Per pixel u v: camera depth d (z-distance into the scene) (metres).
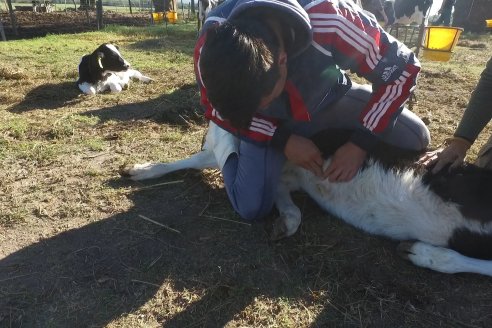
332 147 2.32
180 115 4.01
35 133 3.61
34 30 12.09
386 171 2.19
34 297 1.90
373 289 1.98
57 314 1.82
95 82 5.01
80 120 3.93
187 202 2.59
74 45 8.43
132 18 16.25
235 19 1.51
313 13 1.79
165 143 3.44
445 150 2.19
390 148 2.27
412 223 2.16
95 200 2.59
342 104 2.35
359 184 2.26
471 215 2.01
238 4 1.67
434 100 4.79
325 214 2.50
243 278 2.01
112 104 4.55
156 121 3.95
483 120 2.13
